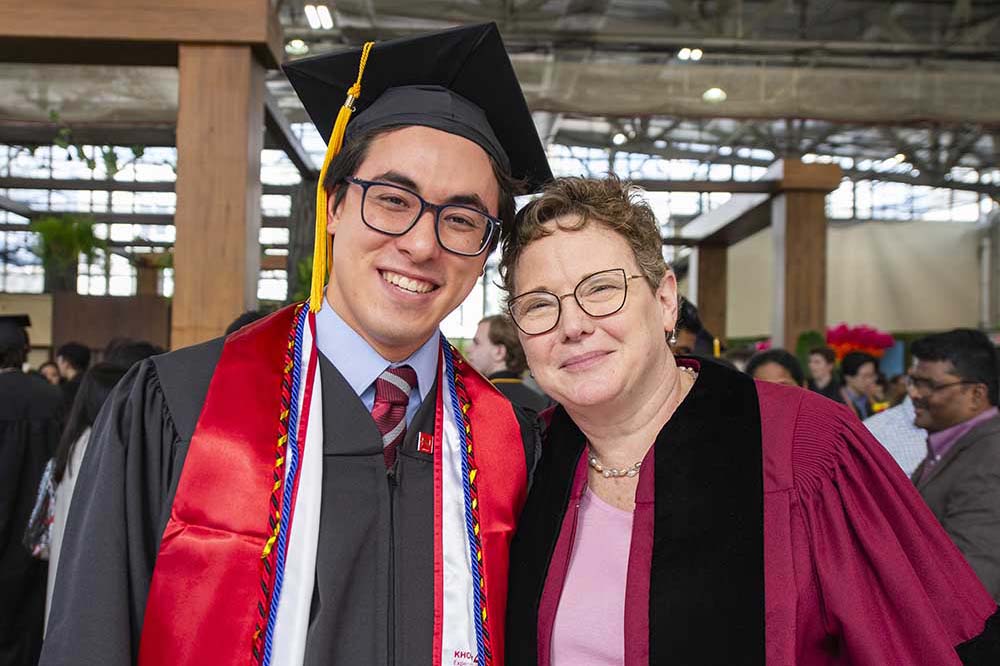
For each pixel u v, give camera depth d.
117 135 10.24
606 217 1.41
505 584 1.51
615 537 1.44
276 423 1.38
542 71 9.20
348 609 1.34
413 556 1.42
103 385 2.75
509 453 1.61
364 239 1.41
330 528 1.36
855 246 20.09
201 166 5.09
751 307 19.77
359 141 1.48
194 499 1.30
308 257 8.57
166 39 5.07
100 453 1.34
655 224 1.46
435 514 1.46
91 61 5.45
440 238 1.41
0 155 15.12
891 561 1.28
